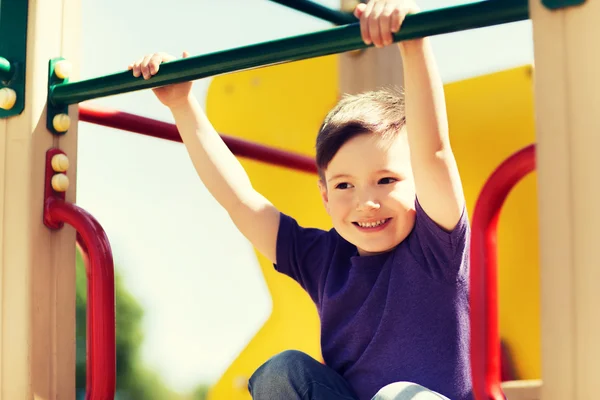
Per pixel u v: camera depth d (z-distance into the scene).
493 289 0.97
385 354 1.23
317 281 1.39
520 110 1.88
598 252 0.86
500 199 0.98
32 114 1.34
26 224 1.33
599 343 0.85
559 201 0.88
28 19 1.37
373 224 1.26
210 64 1.18
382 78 1.85
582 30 0.89
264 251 1.45
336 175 1.29
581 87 0.88
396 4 1.03
